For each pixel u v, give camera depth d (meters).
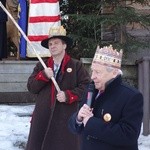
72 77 4.87
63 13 11.48
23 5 10.12
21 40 10.10
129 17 9.59
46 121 4.80
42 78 4.77
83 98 3.55
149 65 7.06
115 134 3.08
